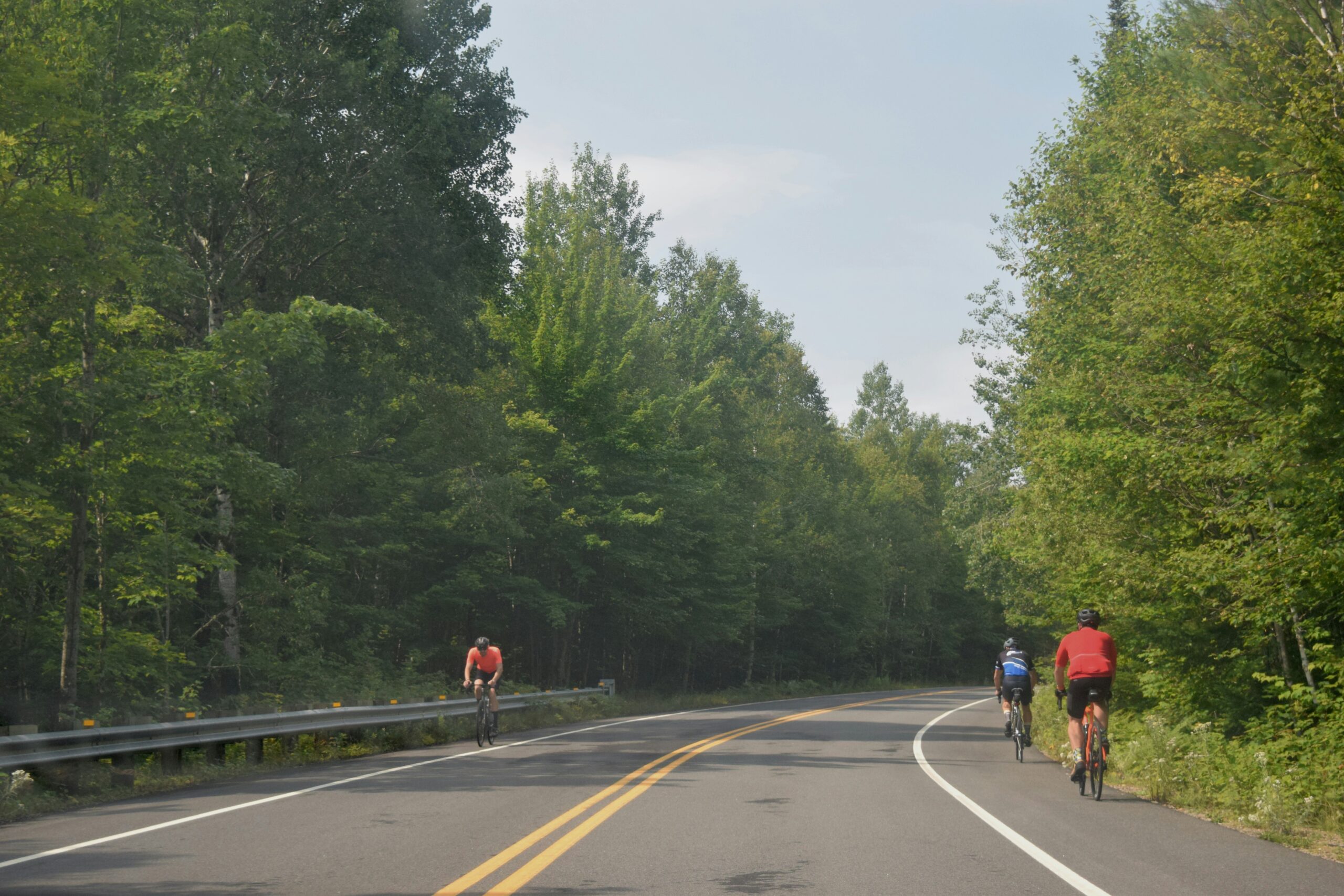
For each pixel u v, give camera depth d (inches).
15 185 653.3
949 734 929.5
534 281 1596.9
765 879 279.1
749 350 2554.1
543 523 1540.4
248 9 861.8
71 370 719.7
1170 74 649.0
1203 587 548.7
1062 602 869.8
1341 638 548.1
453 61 1283.2
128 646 810.2
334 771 595.2
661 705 1573.6
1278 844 356.2
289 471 852.6
